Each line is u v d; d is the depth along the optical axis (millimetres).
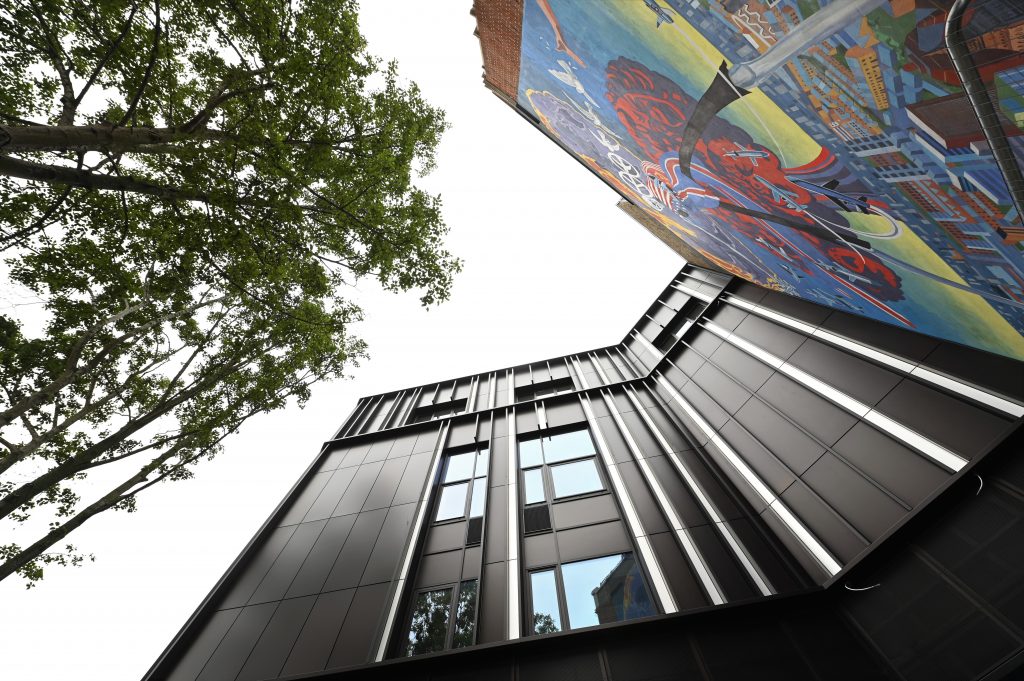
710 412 13664
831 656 6805
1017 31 2553
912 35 2789
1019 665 5051
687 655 7430
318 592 11352
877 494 7754
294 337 14305
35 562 9562
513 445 16844
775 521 9523
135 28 7434
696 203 9406
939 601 6156
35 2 6520
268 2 7637
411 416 22672
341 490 16375
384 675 8266
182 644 10547
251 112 8172
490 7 7918
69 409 11141
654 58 5270
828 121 4094
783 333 12375
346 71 8539
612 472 13742
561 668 7730
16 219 8203
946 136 3262
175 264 9016
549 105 10219
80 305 10266
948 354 7715
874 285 7301
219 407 12867
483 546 11875
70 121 6609
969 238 4375
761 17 3545
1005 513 5934
